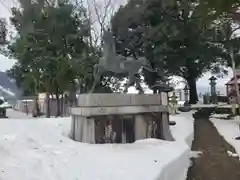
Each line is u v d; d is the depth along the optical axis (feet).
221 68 137.69
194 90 143.02
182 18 79.05
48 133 42.91
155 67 94.99
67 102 111.75
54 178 23.12
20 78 131.44
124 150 36.14
